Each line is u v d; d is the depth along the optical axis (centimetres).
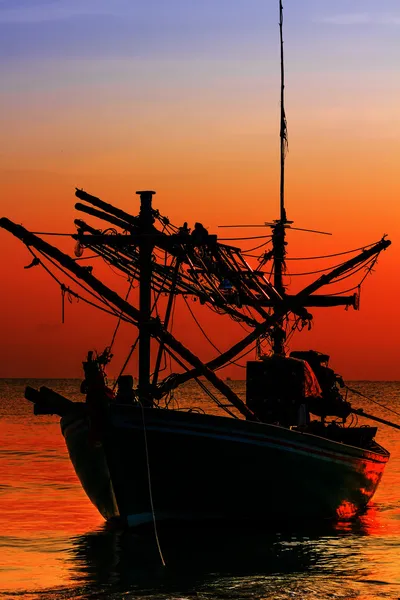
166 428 2609
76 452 2847
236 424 2677
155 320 2839
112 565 2350
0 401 14700
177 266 2958
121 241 2902
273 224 3828
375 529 2923
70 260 2798
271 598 2036
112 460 2614
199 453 2644
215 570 2295
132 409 2586
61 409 2755
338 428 3366
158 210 2972
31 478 4212
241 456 2697
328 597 2042
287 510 2880
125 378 2708
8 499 3547
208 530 2784
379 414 12488
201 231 2917
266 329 3148
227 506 2753
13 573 2267
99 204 2952
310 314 3550
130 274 2970
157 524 2730
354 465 3095
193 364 2872
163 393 2898
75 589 2106
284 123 3975
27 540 2694
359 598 2038
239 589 2106
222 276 3091
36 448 5822
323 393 3394
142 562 2389
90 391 2586
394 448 6156
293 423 3062
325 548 2584
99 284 2803
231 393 2909
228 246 3078
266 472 2759
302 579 2206
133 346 2941
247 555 2475
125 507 2689
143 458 2617
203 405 11544
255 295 3459
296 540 2698
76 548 2572
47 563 2380
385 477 4484
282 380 3064
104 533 2805
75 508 3325
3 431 7406
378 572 2288
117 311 2833
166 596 2042
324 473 2942
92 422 2584
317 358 3450
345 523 3050
